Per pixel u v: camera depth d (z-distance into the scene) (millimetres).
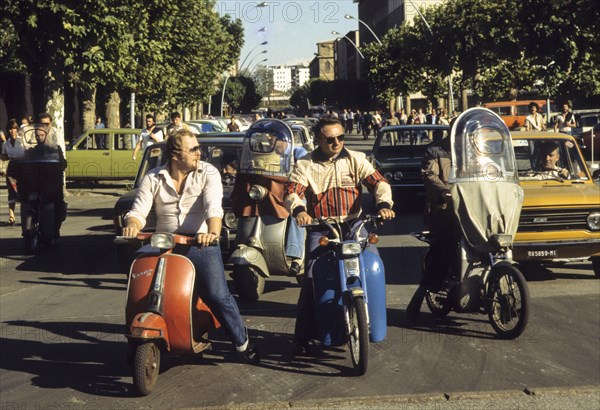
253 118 60844
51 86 22984
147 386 6074
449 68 44312
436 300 8195
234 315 6492
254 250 9266
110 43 21281
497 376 6504
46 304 9578
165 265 6199
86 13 20812
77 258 12891
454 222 7855
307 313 6836
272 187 9336
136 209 6355
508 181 7930
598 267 10375
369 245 6812
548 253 10055
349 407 5816
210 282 6344
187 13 39562
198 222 6457
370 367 6758
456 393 6035
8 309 9328
